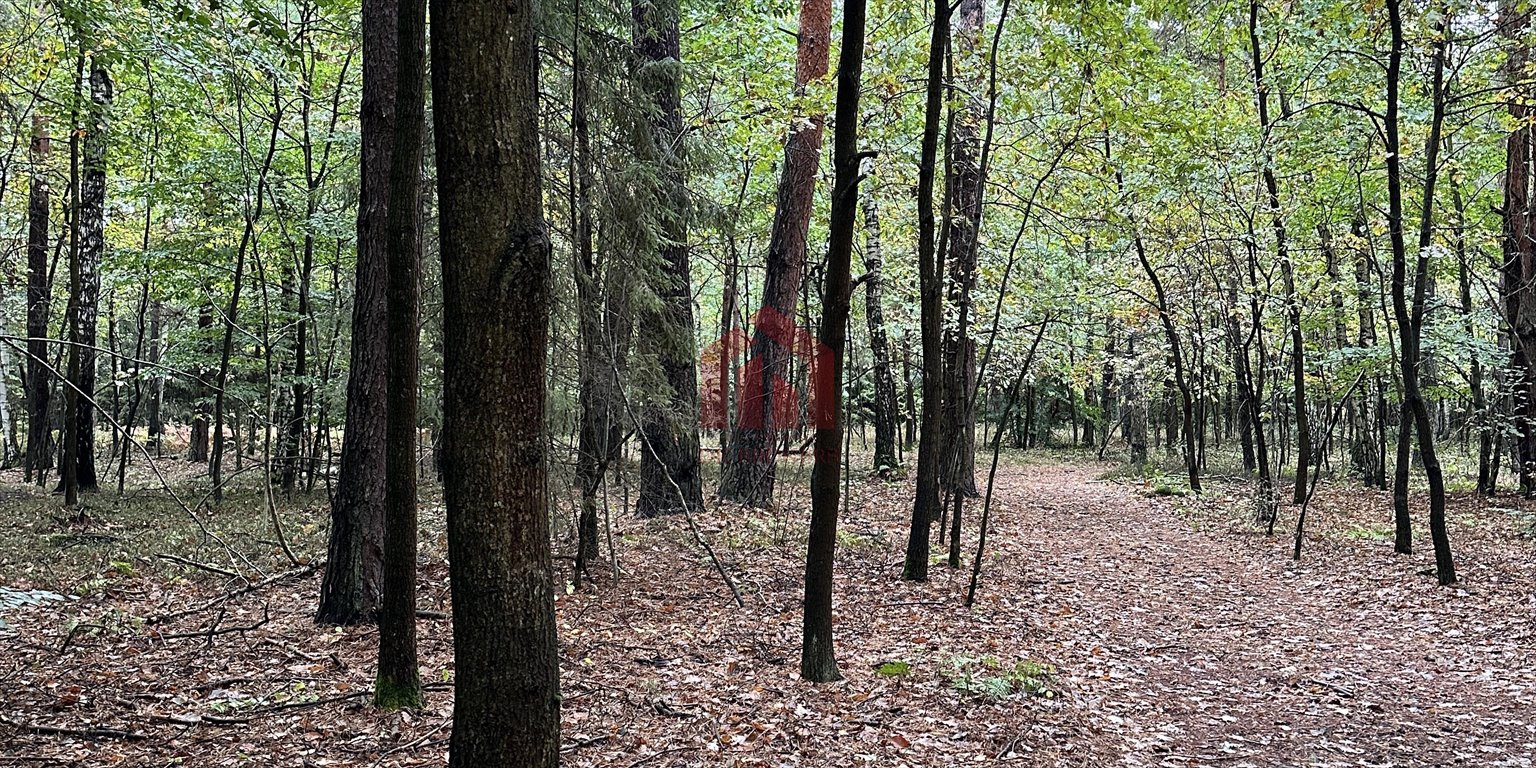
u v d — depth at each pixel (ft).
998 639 25.66
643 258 28.50
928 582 32.58
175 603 25.21
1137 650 25.70
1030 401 115.34
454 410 10.44
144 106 40.14
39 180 48.62
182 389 74.59
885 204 58.54
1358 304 49.98
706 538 37.35
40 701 16.83
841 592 30.91
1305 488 58.90
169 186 40.96
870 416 91.25
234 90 34.99
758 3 53.57
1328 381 56.80
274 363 54.03
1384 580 34.58
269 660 20.21
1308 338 57.26
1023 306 57.11
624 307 28.17
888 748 16.80
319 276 54.75
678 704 18.69
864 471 68.08
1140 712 20.16
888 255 66.18
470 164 10.11
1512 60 40.16
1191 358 81.46
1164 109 34.60
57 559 30.45
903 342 70.69
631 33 30.81
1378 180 47.32
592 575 30.17
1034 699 20.16
